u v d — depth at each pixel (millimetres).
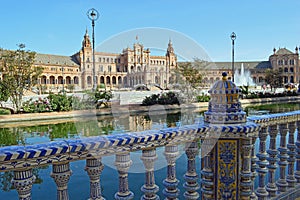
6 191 4988
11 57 23281
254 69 95875
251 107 26422
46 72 70562
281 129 3178
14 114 19344
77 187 5160
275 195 3076
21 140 12219
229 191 2420
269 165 3088
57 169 1685
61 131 14211
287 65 93562
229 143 2381
